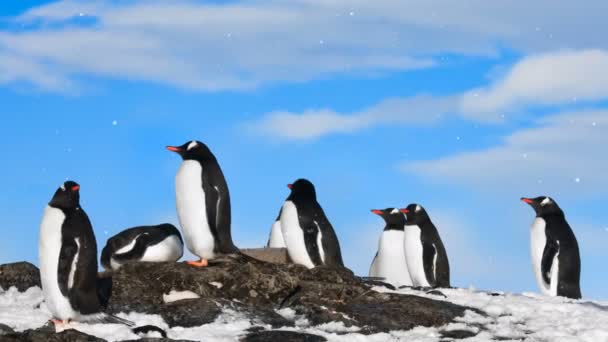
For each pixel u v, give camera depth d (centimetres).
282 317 2152
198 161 2470
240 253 2517
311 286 2319
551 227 3095
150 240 2592
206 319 2083
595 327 2116
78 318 1920
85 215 1930
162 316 2102
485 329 2106
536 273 3144
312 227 2878
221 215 2475
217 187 2470
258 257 2923
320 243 2880
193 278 2275
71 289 1886
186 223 2470
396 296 2300
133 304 2158
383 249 3450
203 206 2447
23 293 2391
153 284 2277
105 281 2236
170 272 2298
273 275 2305
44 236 1881
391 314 2166
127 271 2370
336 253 2911
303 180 2955
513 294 2600
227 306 2162
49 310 2064
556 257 3067
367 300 2269
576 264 3075
